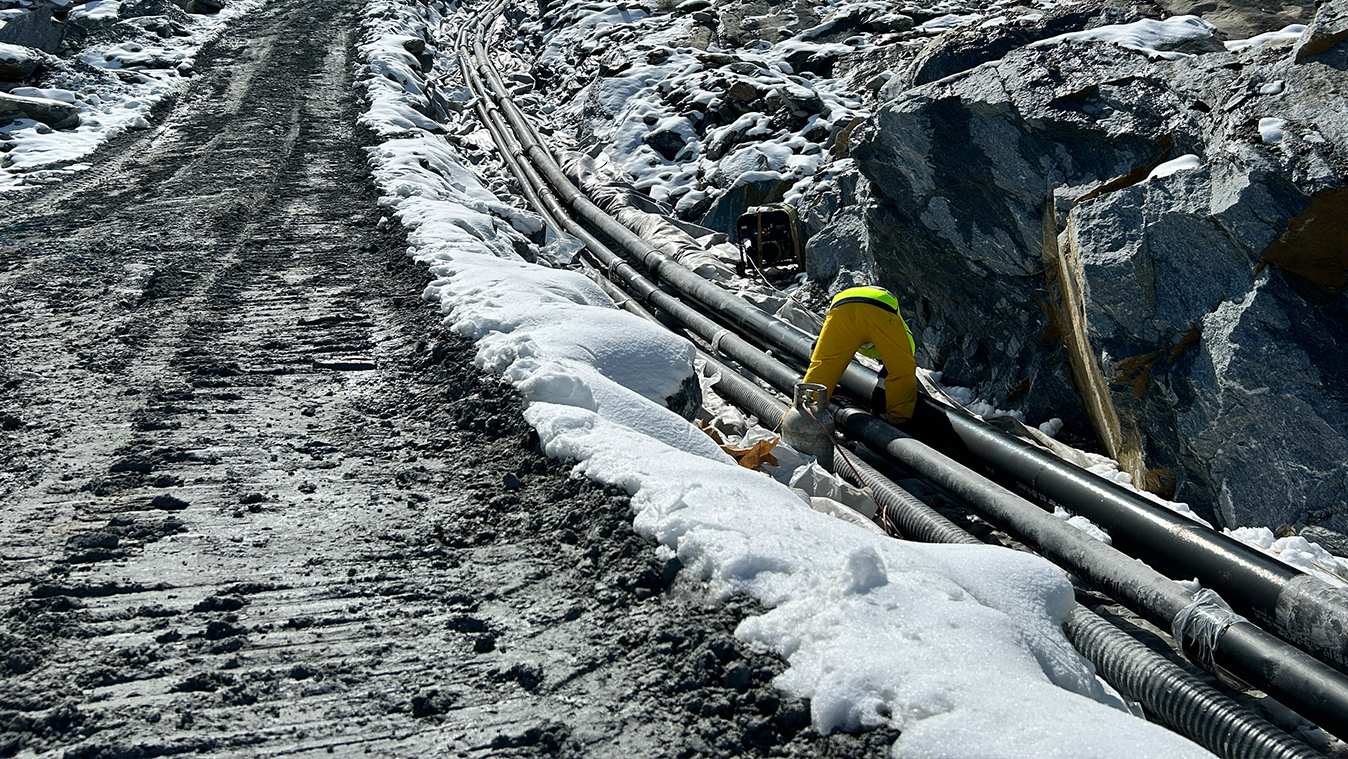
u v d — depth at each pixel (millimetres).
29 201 11047
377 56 22375
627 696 2639
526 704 2617
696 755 2379
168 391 5262
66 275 7812
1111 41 7207
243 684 2688
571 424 4348
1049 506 5559
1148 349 6125
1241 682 4012
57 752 2369
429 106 20703
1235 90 6195
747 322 9102
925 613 2734
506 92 23047
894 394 6773
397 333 6375
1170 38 7168
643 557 3287
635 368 5629
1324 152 5457
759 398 7277
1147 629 4535
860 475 5973
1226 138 6000
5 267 8008
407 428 4844
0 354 5832
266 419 4922
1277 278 5602
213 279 7777
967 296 8328
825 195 11672
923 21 19844
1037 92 7250
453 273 7465
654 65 20078
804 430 6441
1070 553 4785
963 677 2416
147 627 2963
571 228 13719
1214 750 3393
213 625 2951
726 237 13188
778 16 22219
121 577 3271
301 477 4207
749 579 3006
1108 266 6223
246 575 3318
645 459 3898
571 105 21625
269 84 20000
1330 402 5270
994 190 7613
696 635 2824
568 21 27953
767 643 2727
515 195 16109
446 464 4379
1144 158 6660
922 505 5410
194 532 3637
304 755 2400
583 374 4988
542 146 17719
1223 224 5742
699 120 16828
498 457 4379
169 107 17875
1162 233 6059
